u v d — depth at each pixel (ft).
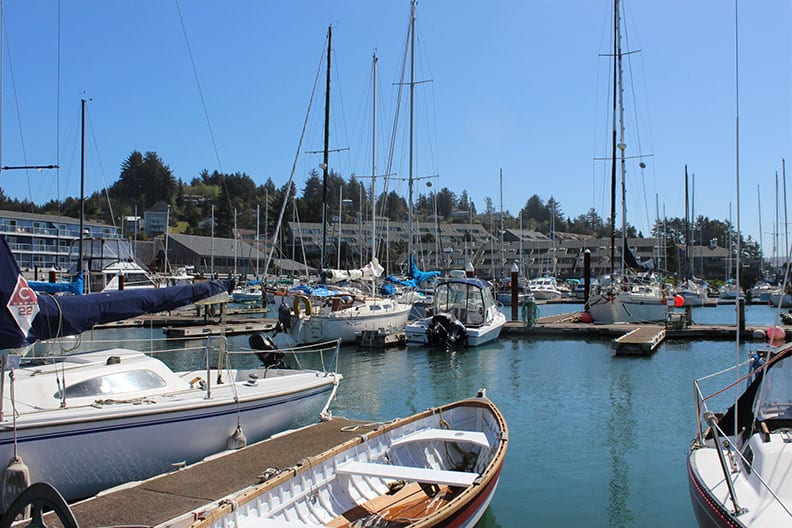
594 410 50.14
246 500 23.11
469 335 86.43
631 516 29.50
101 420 28.17
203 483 27.20
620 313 108.37
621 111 119.44
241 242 306.96
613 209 120.06
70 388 29.81
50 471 27.37
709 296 220.43
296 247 321.52
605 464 36.86
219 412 32.76
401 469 27.53
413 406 52.29
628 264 120.78
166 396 32.81
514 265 115.96
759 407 24.49
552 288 219.61
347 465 28.17
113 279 117.08
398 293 116.16
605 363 73.15
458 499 23.79
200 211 433.07
